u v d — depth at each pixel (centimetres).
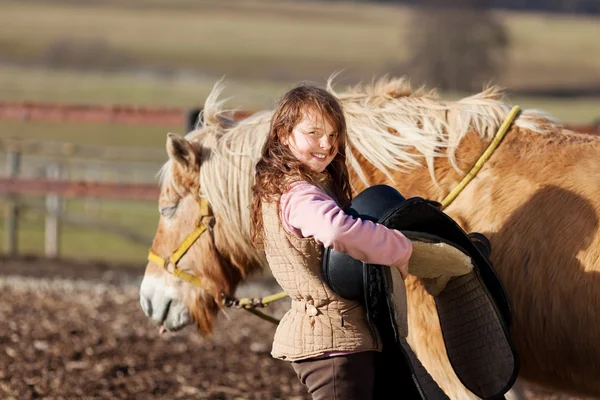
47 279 1522
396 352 517
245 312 1346
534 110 659
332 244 471
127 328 1213
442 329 570
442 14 10500
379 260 477
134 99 7562
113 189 1706
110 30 16250
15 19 16600
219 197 675
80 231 2309
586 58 15612
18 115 1630
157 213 2595
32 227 2267
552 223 580
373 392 511
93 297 1403
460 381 578
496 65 10794
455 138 634
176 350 1117
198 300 698
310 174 491
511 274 589
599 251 560
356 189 646
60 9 19212
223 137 691
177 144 676
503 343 534
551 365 594
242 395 944
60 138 4409
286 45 15950
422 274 526
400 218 499
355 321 504
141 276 1593
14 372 975
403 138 643
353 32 18662
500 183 607
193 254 695
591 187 579
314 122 488
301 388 973
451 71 10525
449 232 526
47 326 1195
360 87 720
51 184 1717
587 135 630
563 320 572
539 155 611
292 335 511
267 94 7356
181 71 11750
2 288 1438
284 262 503
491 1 10919
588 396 601
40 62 11875
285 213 486
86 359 1048
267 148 504
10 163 1762
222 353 1112
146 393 936
